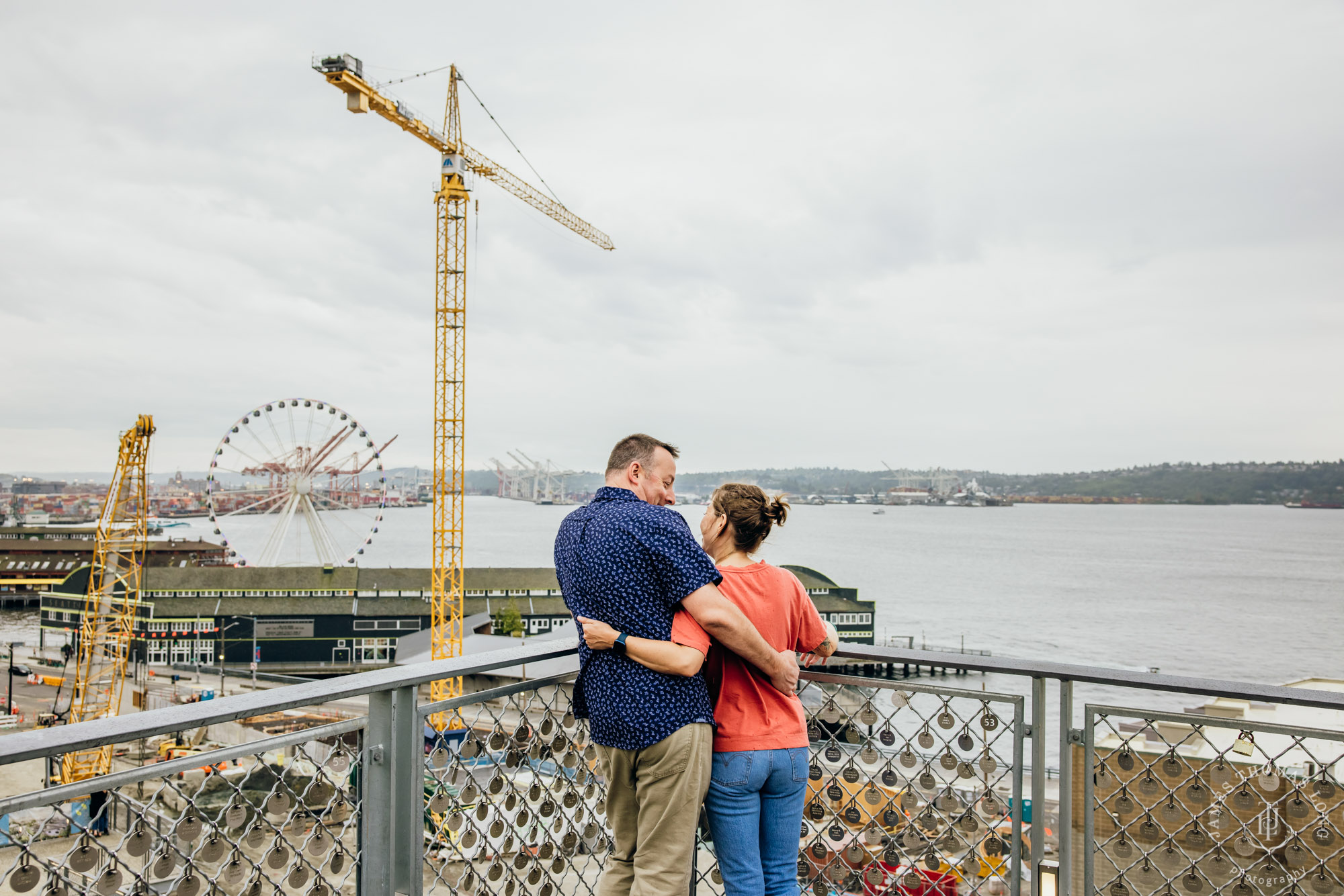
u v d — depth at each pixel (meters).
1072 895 3.47
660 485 3.44
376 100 74.44
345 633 110.31
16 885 2.13
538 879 3.63
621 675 3.07
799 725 3.35
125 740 2.22
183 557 161.62
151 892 2.38
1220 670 118.44
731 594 3.34
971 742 3.57
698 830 3.86
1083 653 129.50
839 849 3.82
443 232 81.88
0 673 108.56
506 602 120.62
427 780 3.19
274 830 2.68
